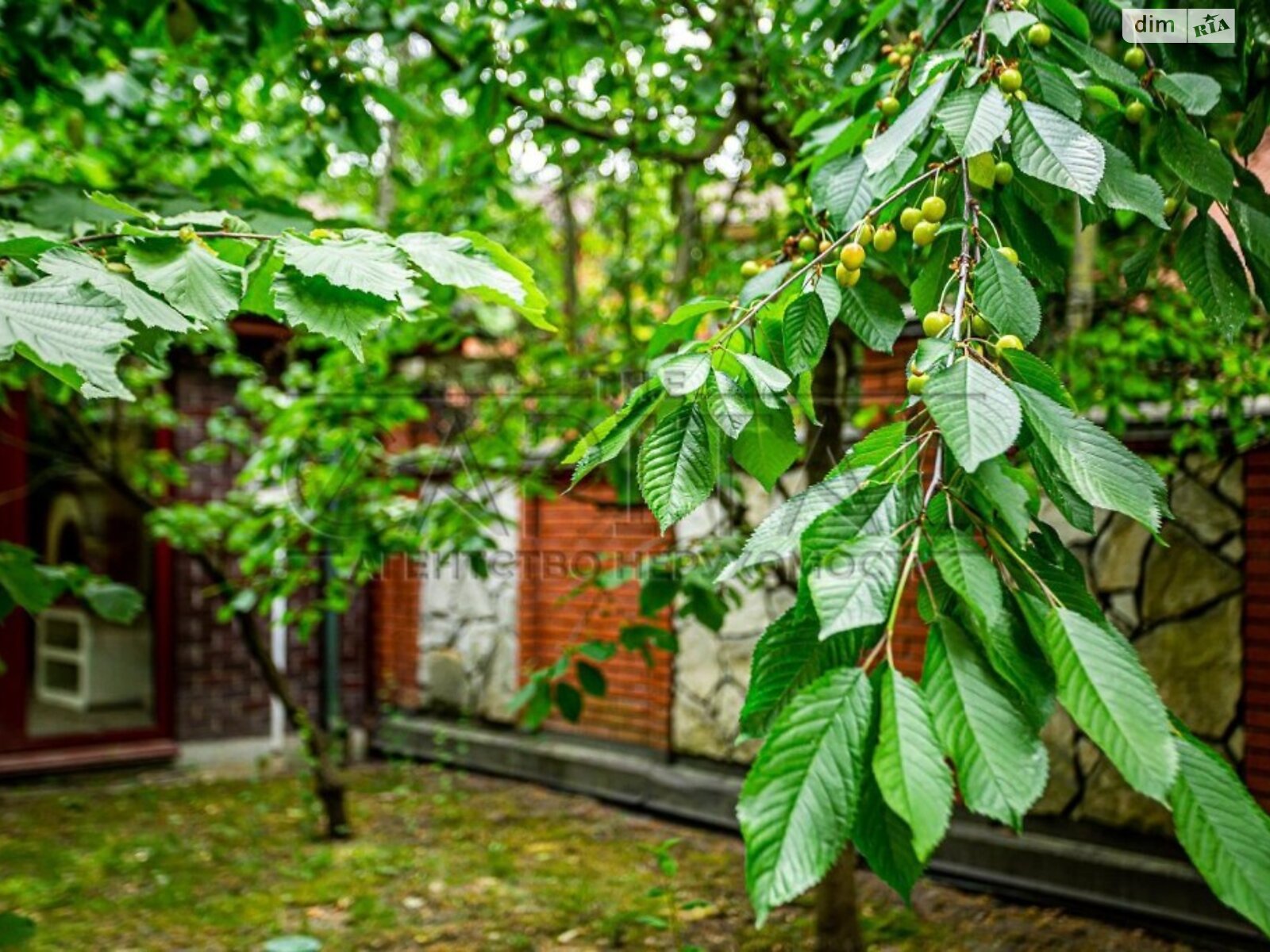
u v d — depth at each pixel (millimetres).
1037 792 792
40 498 7301
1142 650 4230
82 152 3686
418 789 6578
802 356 1318
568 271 6164
